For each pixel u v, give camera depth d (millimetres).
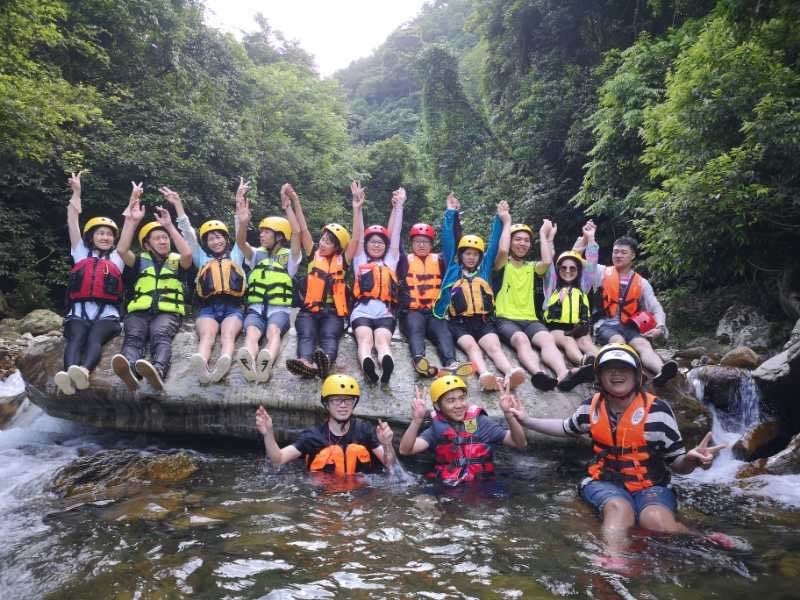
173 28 17703
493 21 22953
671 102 9867
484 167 22969
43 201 14102
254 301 5586
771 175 8680
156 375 4797
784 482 4352
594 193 14461
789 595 2494
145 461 4488
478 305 5555
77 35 15078
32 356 5523
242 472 4398
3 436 5512
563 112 18500
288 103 30109
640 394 3670
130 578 2662
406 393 5082
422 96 25547
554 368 5293
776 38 9102
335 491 3947
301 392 5047
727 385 6312
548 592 2527
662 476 3646
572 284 5902
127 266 5723
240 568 2760
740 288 11930
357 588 2566
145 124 15609
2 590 2572
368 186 32156
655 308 5715
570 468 4738
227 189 17516
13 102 10133
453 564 2814
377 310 5531
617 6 18719
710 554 2941
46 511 3559
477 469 4281
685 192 8930
